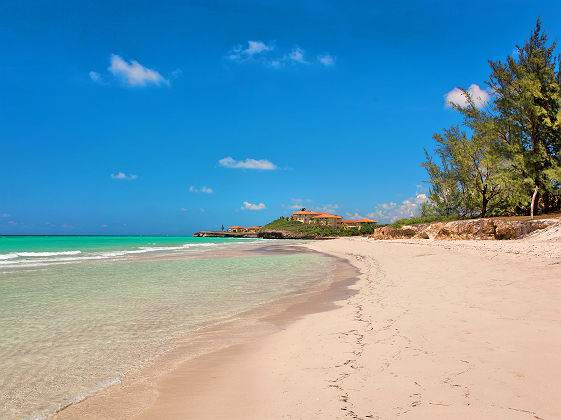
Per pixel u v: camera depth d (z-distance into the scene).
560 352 4.30
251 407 3.61
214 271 19.00
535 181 36.19
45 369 5.23
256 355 5.57
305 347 5.63
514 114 37.69
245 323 7.94
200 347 6.20
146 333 7.16
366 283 13.25
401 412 3.15
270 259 27.94
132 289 12.85
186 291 12.38
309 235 143.88
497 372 3.83
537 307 6.73
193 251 40.56
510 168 38.22
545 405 3.07
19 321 8.17
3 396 4.32
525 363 4.02
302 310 9.20
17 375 5.00
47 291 12.37
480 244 25.03
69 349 6.17
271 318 8.38
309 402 3.57
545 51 36.94
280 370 4.68
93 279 15.55
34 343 6.51
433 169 48.75
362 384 3.87
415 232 49.12
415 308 7.64
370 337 5.75
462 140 45.50
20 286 13.52
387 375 4.05
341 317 7.65
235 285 13.84
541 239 25.06
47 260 26.48
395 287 11.16
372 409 3.27
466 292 8.94
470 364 4.12
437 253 21.77
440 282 11.05
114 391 4.41
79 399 4.20
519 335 5.08
